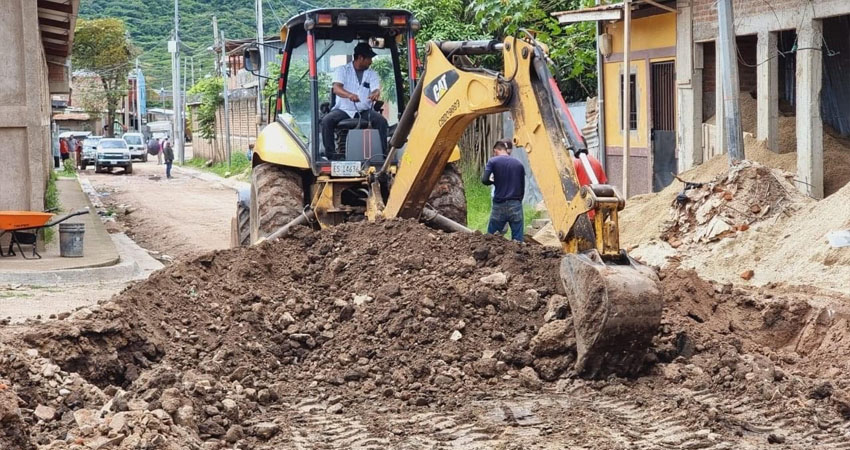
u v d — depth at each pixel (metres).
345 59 12.27
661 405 7.10
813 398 7.29
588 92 24.33
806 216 12.45
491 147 23.86
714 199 13.23
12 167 15.80
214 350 8.39
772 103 15.44
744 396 7.30
